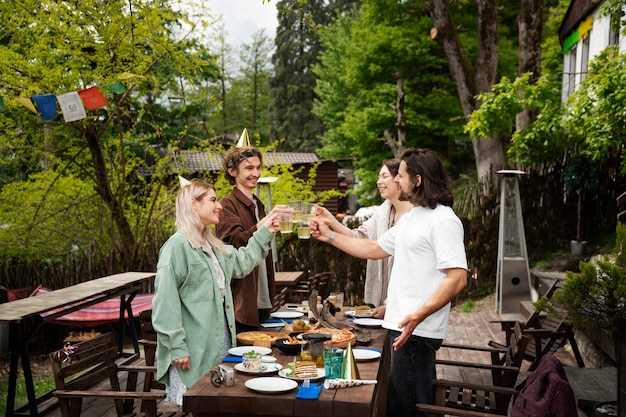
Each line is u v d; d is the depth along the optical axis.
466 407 3.56
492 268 9.98
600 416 3.87
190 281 3.15
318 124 36.12
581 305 3.65
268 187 7.08
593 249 9.73
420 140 18.75
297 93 37.25
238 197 3.87
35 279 7.96
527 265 8.76
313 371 2.64
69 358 3.26
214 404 2.41
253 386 2.49
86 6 6.85
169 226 8.88
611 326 3.58
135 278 5.98
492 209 10.05
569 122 8.23
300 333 3.40
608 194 10.14
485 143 12.48
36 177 8.42
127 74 5.26
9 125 7.81
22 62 6.80
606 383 4.94
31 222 8.08
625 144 9.03
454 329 7.86
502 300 8.78
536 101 9.48
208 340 3.16
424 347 2.93
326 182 20.53
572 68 13.66
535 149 10.11
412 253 2.92
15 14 6.97
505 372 3.78
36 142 8.47
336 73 23.53
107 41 6.97
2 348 4.95
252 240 3.54
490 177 10.25
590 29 11.47
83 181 8.90
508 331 5.24
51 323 7.28
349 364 2.62
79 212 8.41
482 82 12.51
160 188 8.50
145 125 13.66
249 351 2.90
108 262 8.23
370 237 4.38
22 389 5.97
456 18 17.25
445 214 2.87
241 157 3.85
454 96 17.88
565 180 9.90
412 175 2.93
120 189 8.18
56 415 4.40
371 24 18.06
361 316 4.04
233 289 3.72
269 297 4.04
